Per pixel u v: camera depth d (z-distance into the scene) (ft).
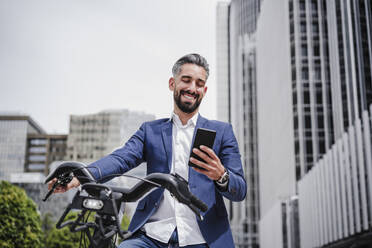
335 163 37.60
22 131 212.64
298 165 56.03
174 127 5.93
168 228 5.39
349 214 33.58
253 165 119.55
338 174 36.76
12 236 34.63
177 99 5.75
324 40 56.59
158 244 5.35
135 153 5.61
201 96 5.79
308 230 47.70
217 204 5.57
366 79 39.11
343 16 45.14
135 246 5.17
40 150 210.38
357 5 41.57
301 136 56.34
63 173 4.23
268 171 88.02
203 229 5.35
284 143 66.39
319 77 56.03
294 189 56.80
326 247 39.73
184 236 5.35
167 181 3.90
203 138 4.62
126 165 5.39
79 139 185.37
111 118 179.52
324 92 55.42
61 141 210.38
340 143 36.22
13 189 36.14
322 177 41.78
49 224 77.87
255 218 114.11
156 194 5.48
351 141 33.30
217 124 5.94
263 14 97.35
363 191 30.58
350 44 42.45
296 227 53.52
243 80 128.26
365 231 30.68
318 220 43.34
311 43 57.98
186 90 5.70
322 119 54.85
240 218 115.85
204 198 5.46
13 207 35.24
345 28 44.52
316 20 57.47
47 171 204.33
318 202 43.37
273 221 63.93
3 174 209.46
